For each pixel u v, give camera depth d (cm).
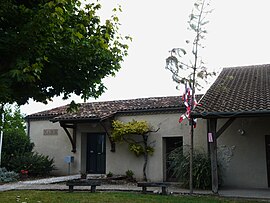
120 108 1566
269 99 1089
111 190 1152
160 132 1454
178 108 1425
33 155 1625
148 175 1445
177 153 1307
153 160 1448
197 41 1074
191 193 1043
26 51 499
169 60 1082
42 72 600
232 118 1050
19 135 1716
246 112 1004
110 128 1538
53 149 1697
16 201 878
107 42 693
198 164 1187
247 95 1184
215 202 877
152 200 895
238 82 1395
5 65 504
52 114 1714
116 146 1531
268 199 970
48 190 1148
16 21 521
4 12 505
